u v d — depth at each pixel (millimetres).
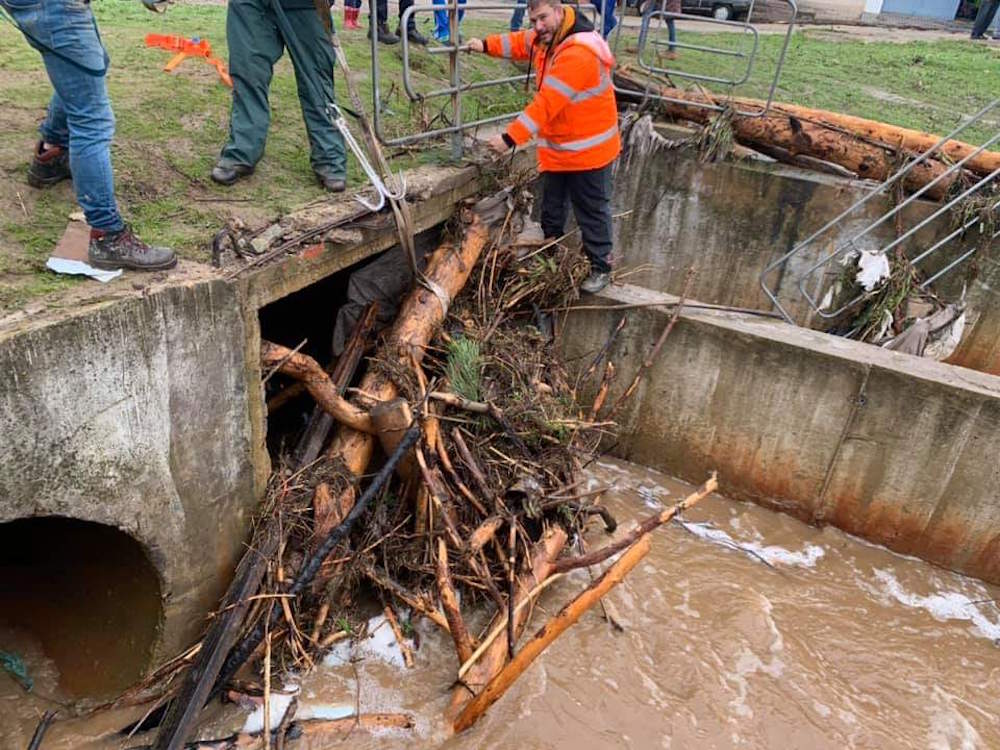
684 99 7965
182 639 3855
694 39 12797
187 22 7996
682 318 5660
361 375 5082
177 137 4734
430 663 4180
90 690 3812
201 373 3465
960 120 9602
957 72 12836
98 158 3027
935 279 7016
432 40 8812
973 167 6973
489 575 4246
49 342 2803
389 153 5441
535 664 4289
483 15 12688
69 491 3049
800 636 4762
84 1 2908
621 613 4734
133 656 3818
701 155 7742
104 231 3186
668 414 6000
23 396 2775
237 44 4129
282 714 3779
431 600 4262
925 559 5535
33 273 3172
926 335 6121
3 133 4297
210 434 3611
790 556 5484
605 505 5715
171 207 3998
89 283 3164
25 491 2902
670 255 8328
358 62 7383
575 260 5879
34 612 4078
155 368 3236
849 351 5320
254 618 3807
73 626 4039
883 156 7180
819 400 5410
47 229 3545
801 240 7676
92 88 2961
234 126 4301
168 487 3469
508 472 4695
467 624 4359
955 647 4848
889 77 11906
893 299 6309
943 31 19297
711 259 8156
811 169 7637
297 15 4152
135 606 3791
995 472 5051
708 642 4613
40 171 3762
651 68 7988
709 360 5684
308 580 3836
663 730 4035
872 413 5281
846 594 5191
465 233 5398
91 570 3959
